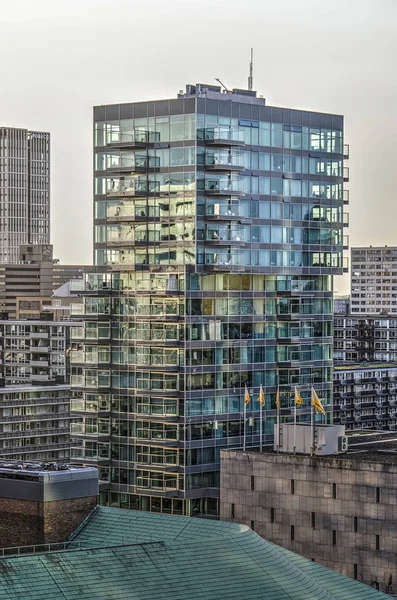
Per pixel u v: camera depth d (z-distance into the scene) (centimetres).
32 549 18738
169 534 18462
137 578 15962
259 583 16562
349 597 17600
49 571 15588
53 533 18988
